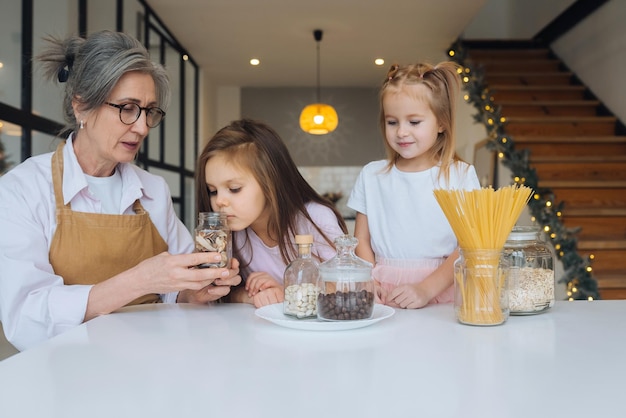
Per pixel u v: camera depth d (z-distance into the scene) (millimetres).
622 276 3623
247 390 638
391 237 1697
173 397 613
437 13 5406
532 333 963
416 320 1103
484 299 1032
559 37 6727
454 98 1635
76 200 1404
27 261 1221
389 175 1725
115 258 1380
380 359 781
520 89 5906
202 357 794
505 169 5102
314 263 1128
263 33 5961
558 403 588
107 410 572
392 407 578
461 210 1018
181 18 5496
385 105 1620
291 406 582
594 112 5594
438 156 1678
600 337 929
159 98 1453
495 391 630
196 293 1323
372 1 5117
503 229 1021
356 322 975
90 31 3766
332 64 7176
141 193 1510
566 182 4406
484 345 869
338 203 8430
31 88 2908
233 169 1393
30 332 1174
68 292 1155
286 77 7816
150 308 1249
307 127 6469
